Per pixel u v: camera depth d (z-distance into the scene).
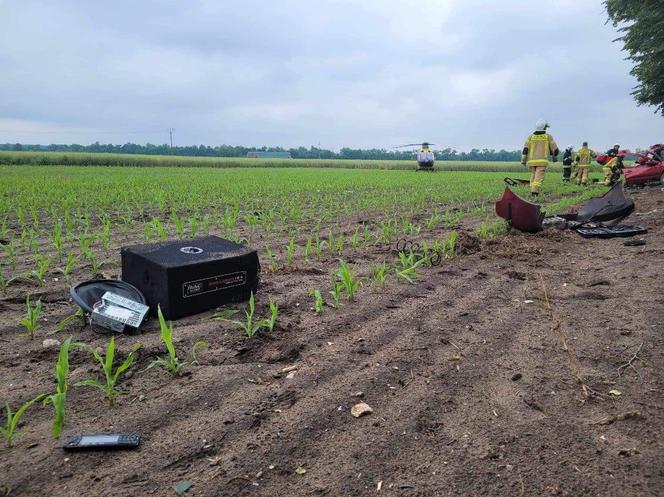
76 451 2.81
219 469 2.67
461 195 18.53
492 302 5.51
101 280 4.88
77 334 4.46
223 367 3.88
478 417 3.18
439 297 5.67
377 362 3.98
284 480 2.59
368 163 88.69
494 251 8.07
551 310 5.20
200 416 3.18
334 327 4.73
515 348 4.25
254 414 3.21
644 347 4.20
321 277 6.53
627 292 5.76
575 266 7.16
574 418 3.15
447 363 3.97
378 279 6.29
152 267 4.80
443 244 8.28
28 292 5.64
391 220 12.45
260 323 4.55
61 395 2.89
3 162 58.03
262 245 8.93
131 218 12.43
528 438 2.94
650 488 2.49
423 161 50.62
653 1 21.08
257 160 92.44
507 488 2.51
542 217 9.49
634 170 21.00
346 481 2.58
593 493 2.47
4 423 3.08
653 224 10.80
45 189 18.33
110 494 2.47
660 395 3.42
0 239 9.00
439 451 2.83
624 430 3.00
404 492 2.49
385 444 2.89
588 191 19.00
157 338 4.39
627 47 23.41
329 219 12.49
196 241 5.64
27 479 2.57
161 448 2.85
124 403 3.33
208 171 47.25
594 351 4.15
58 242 7.25
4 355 4.02
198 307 4.97
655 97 24.25
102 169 46.88
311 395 3.46
